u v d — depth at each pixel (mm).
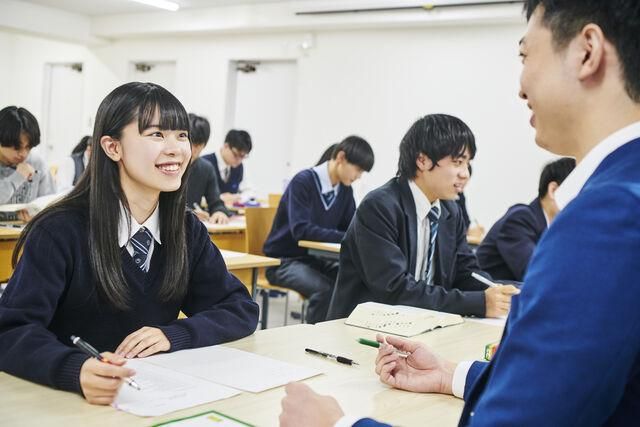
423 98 6457
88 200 1426
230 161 6062
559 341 569
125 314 1438
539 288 594
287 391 833
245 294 1612
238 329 1464
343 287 2219
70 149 9555
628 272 561
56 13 8375
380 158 6742
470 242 4867
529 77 714
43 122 9789
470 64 6164
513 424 578
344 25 6707
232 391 1087
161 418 956
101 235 1382
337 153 3918
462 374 1136
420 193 2146
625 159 624
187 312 1616
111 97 1396
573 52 671
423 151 2072
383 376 1181
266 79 7727
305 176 3887
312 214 3889
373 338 1547
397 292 2020
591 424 580
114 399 1012
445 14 6020
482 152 6113
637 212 575
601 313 559
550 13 685
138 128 1370
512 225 2809
